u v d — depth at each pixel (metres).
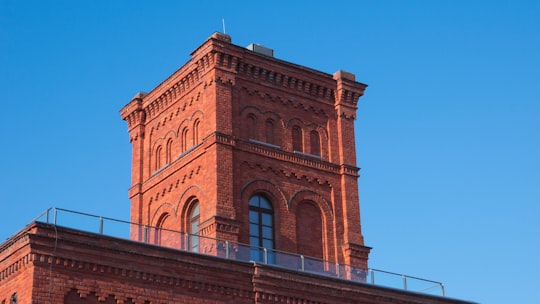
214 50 75.19
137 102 83.81
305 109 79.88
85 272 53.19
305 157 77.69
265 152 75.50
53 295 51.59
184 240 60.75
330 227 76.94
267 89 78.06
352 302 63.69
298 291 61.28
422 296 67.50
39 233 52.25
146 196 80.81
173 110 80.38
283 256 64.12
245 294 59.03
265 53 81.38
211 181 72.19
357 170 80.19
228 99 75.12
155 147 81.88
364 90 83.19
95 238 54.06
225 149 73.19
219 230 70.12
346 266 66.81
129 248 55.09
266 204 74.75
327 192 78.06
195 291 56.97
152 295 55.19
